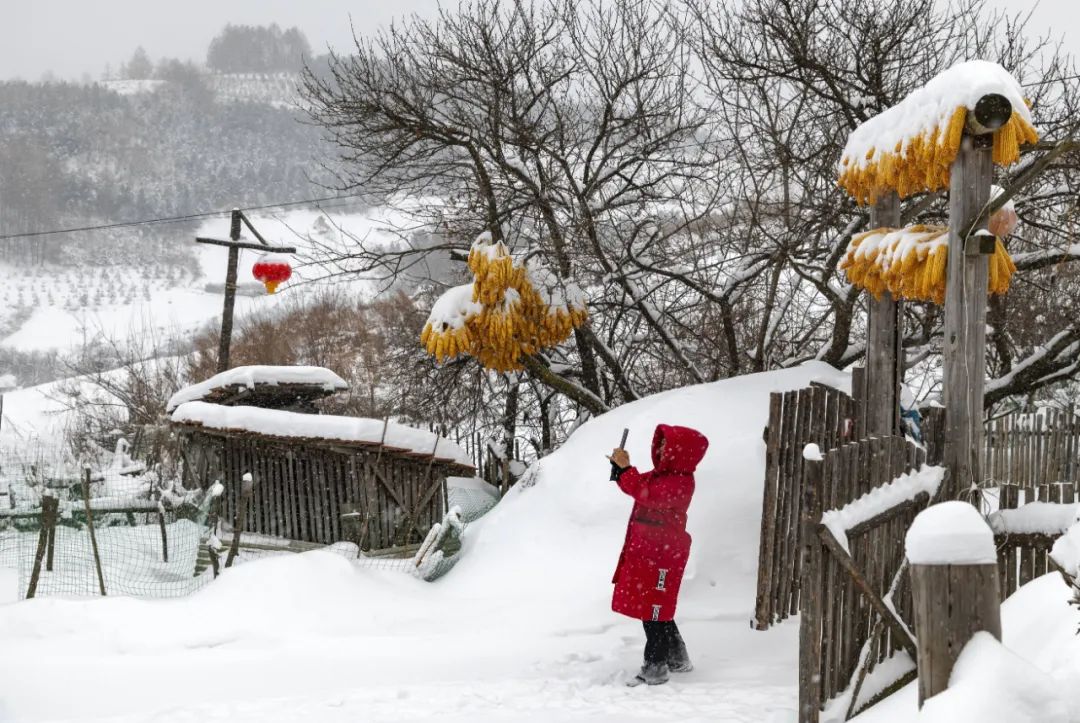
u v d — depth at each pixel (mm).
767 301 12828
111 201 193000
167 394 25016
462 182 15117
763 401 9781
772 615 7156
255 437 11438
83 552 10242
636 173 14438
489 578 8953
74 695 6047
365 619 7734
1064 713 2973
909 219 6910
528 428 18875
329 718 5285
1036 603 4328
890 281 6234
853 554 4703
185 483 13156
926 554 3338
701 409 9828
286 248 15680
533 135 13766
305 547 10992
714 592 8047
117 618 7434
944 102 5574
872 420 7016
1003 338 13922
